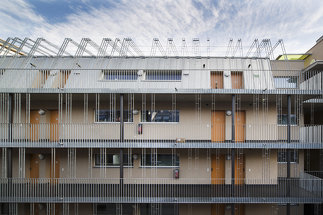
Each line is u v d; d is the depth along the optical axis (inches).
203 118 404.8
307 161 506.0
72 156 393.7
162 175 398.0
